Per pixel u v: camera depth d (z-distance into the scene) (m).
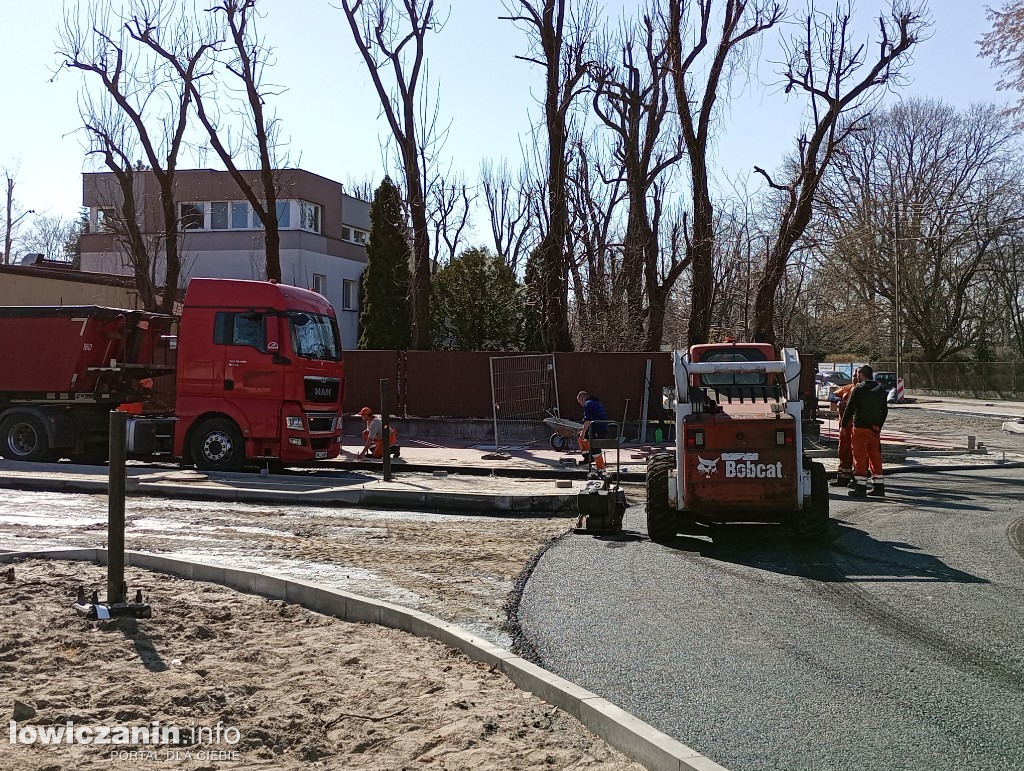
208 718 4.83
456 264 37.09
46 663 5.59
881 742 4.64
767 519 11.14
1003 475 18.58
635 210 31.02
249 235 38.41
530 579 8.48
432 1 26.02
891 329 58.19
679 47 24.88
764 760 4.42
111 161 26.17
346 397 25.52
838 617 7.17
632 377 23.84
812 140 25.97
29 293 28.78
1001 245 55.09
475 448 22.30
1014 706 5.17
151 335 19.23
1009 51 27.89
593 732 4.72
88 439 18.31
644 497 14.79
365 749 4.50
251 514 12.12
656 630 6.78
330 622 6.77
